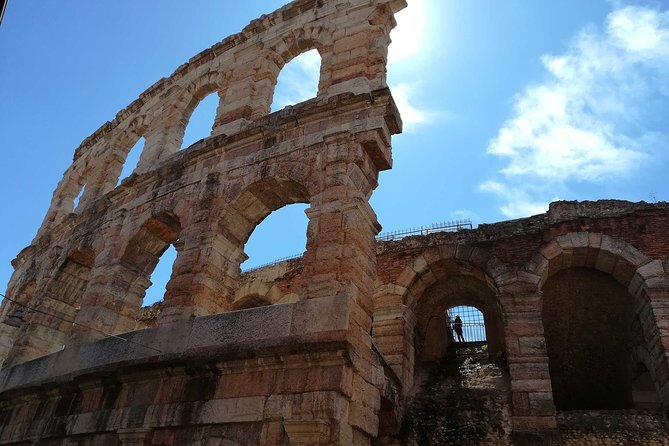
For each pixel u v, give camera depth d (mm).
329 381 12883
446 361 26750
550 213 23219
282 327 14586
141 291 22500
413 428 19047
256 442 13031
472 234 24016
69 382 17578
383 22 21812
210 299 18078
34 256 30094
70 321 24250
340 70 20719
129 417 15398
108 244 23219
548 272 22156
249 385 13945
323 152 18234
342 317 13938
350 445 12867
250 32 26359
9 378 21750
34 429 18188
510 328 20281
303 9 24828
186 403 14633
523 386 18703
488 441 17969
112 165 30594
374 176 18469
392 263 24500
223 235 19281
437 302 26391
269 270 30656
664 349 18375
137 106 31516
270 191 19672
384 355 22094
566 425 17672
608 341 24453
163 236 22984
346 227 15953
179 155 24047
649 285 19719
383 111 18344
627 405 24156
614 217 21641
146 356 16625
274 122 20781
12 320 25156
